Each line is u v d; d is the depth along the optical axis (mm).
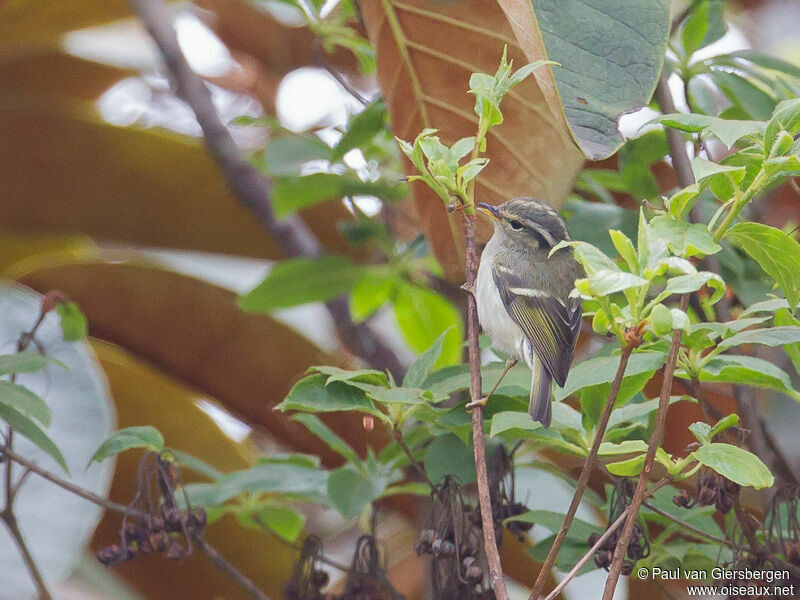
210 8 9781
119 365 8008
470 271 4723
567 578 4051
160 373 8328
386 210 7926
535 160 5441
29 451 6387
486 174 5535
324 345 8672
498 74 4633
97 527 7836
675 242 3967
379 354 8258
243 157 8359
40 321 6195
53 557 6145
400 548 8609
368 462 5973
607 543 5191
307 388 5164
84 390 6734
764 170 4215
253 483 6016
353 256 9086
